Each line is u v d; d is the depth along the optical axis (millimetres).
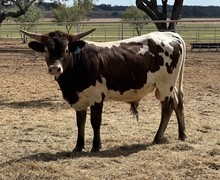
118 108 9508
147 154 6539
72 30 37781
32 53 22188
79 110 6695
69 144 7121
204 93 11195
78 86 6477
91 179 5688
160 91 7062
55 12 37719
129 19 39031
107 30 34250
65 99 6633
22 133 7781
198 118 8641
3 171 5973
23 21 36688
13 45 28750
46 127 8125
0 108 9703
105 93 6633
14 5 28500
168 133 7578
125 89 6746
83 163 6180
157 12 20844
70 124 8297
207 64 17406
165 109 7105
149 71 6895
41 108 9680
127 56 6730
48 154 6633
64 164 6180
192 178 5730
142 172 5906
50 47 6160
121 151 6707
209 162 6152
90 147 6930
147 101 10172
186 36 34469
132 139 7301
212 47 23234
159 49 6977
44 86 12438
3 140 7395
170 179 5688
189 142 7141
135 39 6961
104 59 6574
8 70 15930
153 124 8250
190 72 15148
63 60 6188
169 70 7047
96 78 6520
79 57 6438
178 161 6238
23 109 9602
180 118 7234
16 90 11852
